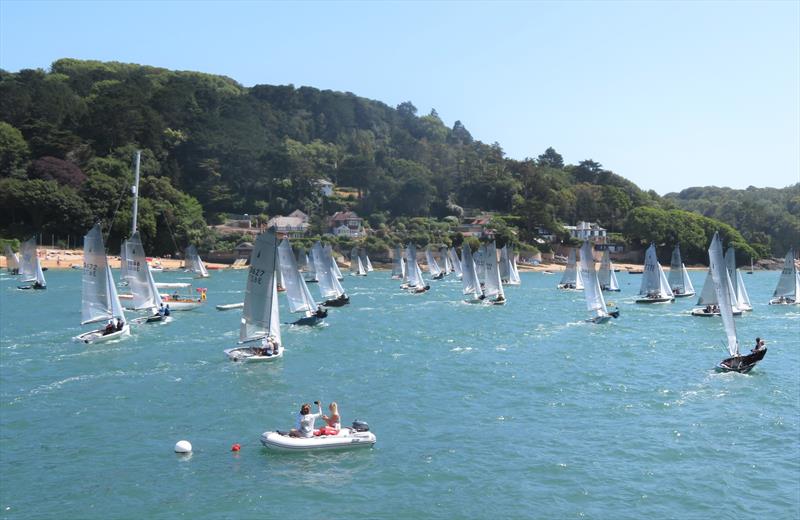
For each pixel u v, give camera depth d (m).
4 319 88.81
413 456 38.50
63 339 73.75
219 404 48.34
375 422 44.69
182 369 59.38
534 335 81.44
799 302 118.81
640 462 37.81
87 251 71.50
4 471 36.09
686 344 75.31
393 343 74.44
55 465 36.91
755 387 54.38
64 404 48.19
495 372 59.84
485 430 43.09
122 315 75.94
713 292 100.81
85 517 31.19
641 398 51.03
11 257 163.38
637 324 92.00
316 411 46.75
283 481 35.03
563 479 35.47
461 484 34.81
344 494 33.59
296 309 86.62
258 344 64.81
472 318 97.50
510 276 171.38
